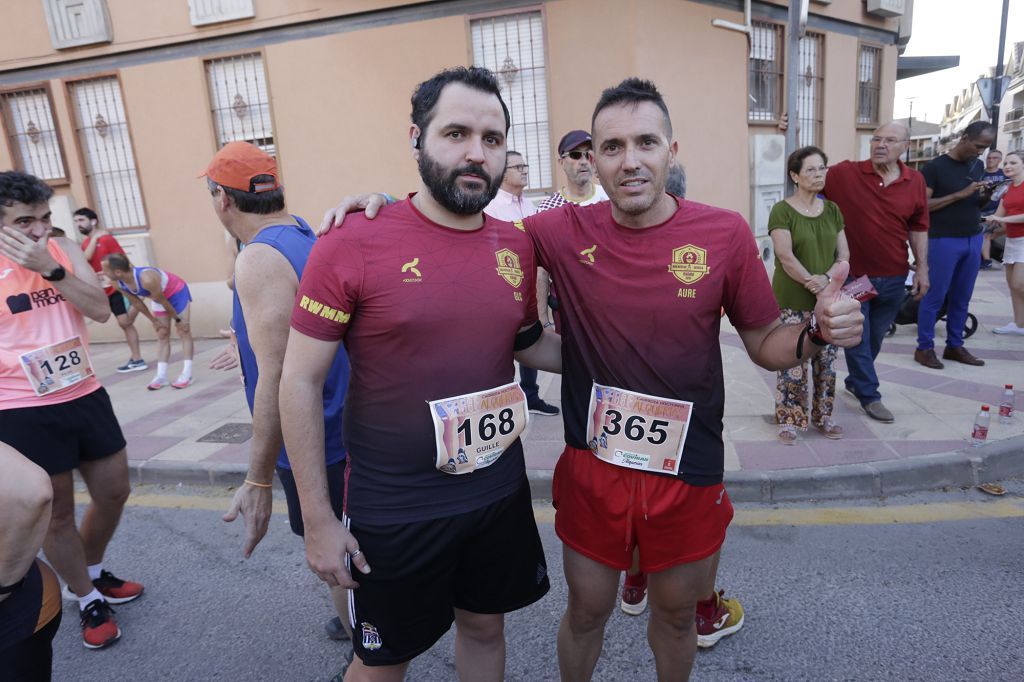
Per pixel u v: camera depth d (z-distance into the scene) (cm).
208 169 196
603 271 169
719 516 179
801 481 346
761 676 223
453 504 156
